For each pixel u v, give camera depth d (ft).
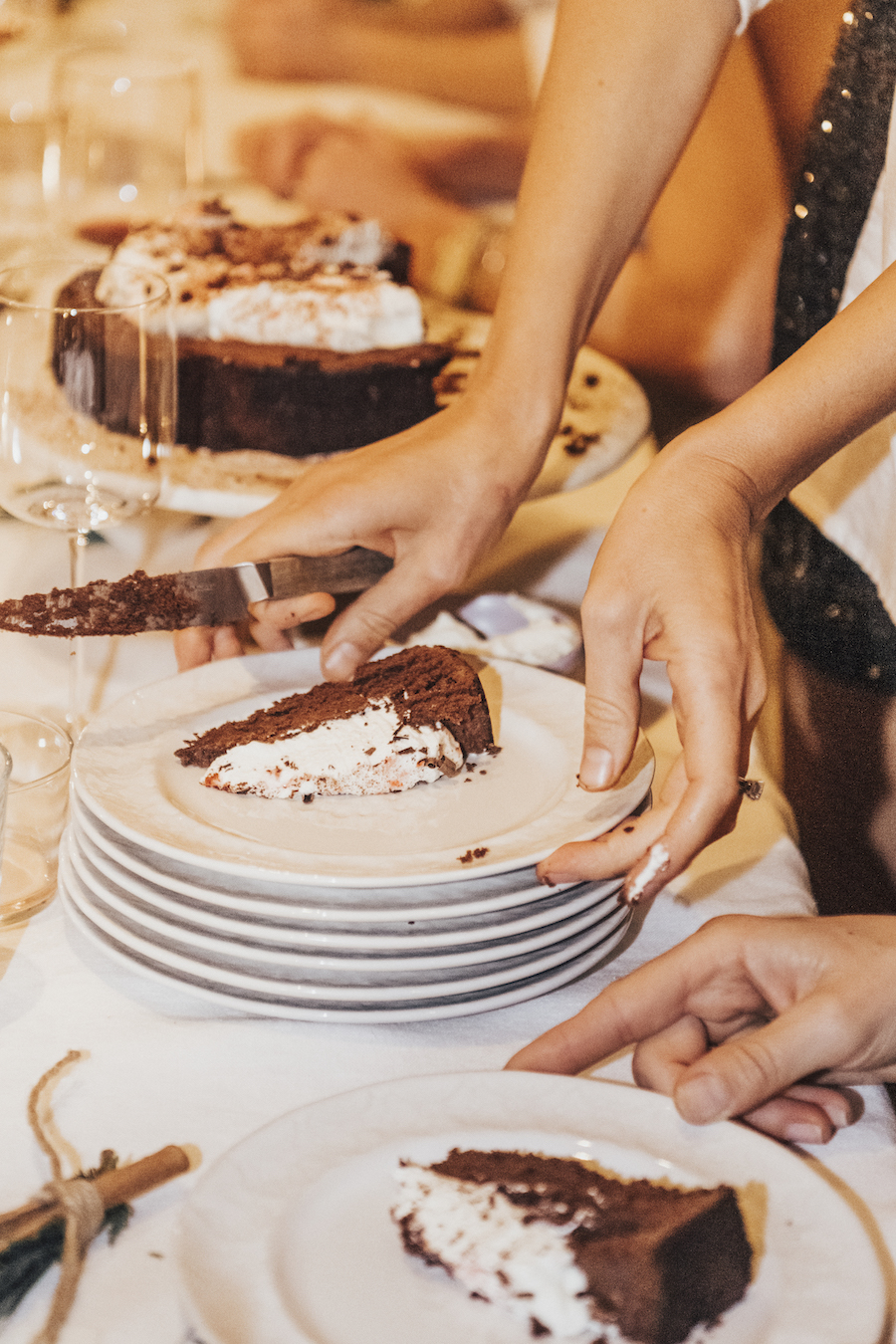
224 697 4.25
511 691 4.33
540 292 4.61
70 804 3.99
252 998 3.57
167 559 5.04
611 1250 3.08
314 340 5.33
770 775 4.36
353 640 4.29
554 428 4.59
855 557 5.03
